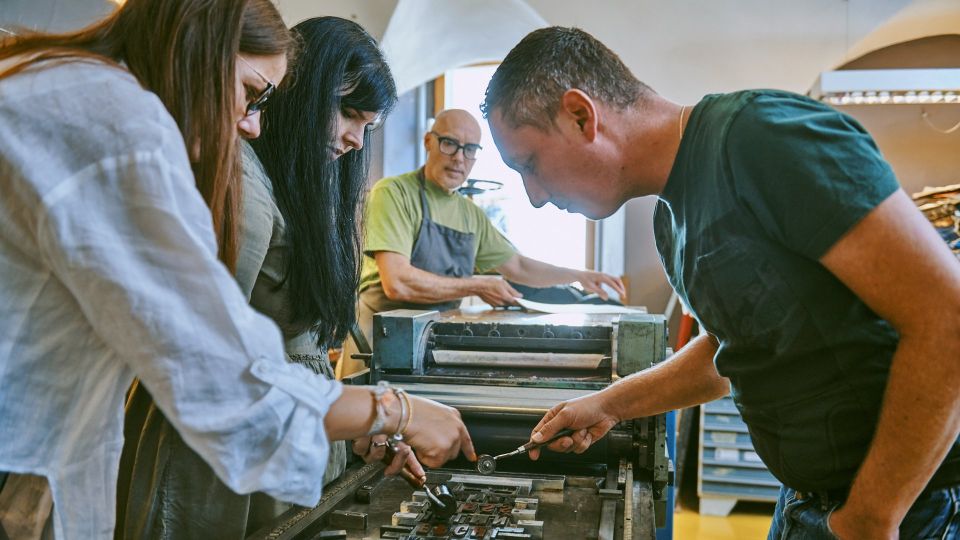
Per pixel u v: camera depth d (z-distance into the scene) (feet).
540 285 9.41
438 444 3.15
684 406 4.47
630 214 14.15
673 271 4.07
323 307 4.46
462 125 8.36
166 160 2.43
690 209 3.40
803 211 2.93
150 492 3.86
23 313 2.57
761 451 3.74
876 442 3.07
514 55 3.60
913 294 2.83
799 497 3.76
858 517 3.18
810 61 11.87
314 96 4.30
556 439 4.31
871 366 3.22
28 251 2.51
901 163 12.91
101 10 5.93
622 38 12.12
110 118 2.40
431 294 7.88
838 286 3.14
